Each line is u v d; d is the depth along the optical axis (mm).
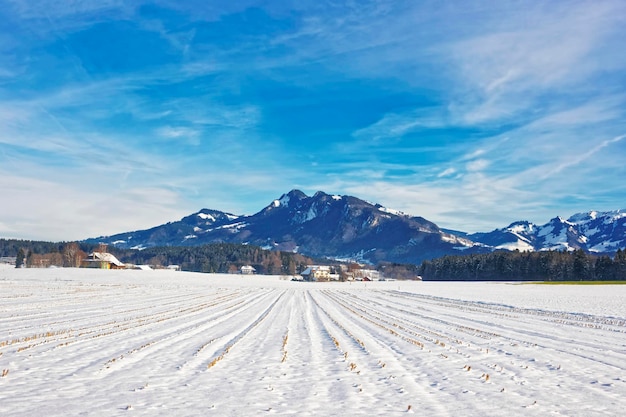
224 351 15281
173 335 18594
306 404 9320
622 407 9305
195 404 9148
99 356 13844
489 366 13422
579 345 17484
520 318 28906
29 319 22828
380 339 18766
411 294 65562
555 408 9188
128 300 39250
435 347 16797
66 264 140625
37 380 10875
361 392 10359
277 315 29781
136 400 9336
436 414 8742
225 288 77688
